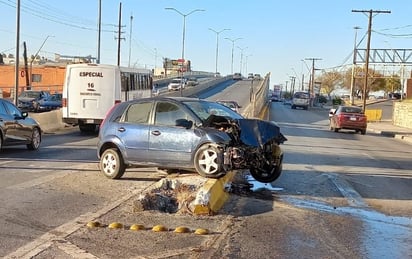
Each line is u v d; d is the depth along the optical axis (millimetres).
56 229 7379
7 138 15500
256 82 109875
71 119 23406
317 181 12453
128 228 7543
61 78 75750
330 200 10234
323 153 19422
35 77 76000
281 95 142250
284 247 6918
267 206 9414
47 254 6281
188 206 8602
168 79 105125
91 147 18156
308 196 10523
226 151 10445
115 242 6852
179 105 11078
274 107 80438
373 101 101250
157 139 10961
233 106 32688
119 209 8672
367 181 12867
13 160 14266
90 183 10930
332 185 11961
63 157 15148
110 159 11445
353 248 6980
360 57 69062
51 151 16734
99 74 23359
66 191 10039
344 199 10375
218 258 6340
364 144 25672
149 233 7336
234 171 12062
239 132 10805
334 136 30719
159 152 10945
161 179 10773
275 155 11477
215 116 10914
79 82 23375
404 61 67188
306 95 83125
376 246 7121
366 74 52500
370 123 55500
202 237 7234
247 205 9430
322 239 7371
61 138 21688
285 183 11938
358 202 10133
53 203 8992
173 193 9312
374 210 9484
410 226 8344
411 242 7383
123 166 11375
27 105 39781
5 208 8555
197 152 10625
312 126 41219
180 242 6953
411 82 67125
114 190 10258
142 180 11375
